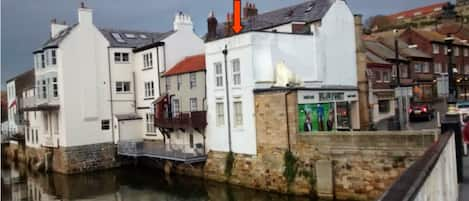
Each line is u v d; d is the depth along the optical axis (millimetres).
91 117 39125
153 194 29172
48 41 42531
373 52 43688
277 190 25922
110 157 39594
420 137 20250
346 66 32656
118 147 39469
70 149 37812
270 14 37438
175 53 40000
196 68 34000
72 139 38000
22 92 53281
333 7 32156
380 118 39438
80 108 38625
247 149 28156
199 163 31844
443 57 54938
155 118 37406
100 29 43250
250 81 27844
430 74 51469
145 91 41344
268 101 26641
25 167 45625
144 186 31859
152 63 40125
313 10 33250
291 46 29562
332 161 23453
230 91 29578
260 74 28156
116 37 42844
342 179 23094
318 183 23781
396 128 30156
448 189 6559
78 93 38625
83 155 38344
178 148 34188
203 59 35844
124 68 41656
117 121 40250
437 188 4941
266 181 26609
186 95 35562
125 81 41688
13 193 32438
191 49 41094
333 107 28984
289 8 36375
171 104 37719
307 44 30391
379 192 21688
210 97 31516
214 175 30531
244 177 28141
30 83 51562
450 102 10508
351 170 22750
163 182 32562
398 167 21000
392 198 2871
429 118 36844
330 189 23359
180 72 36000
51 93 38656
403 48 49281
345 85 32344
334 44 31969
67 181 35906
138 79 42094
